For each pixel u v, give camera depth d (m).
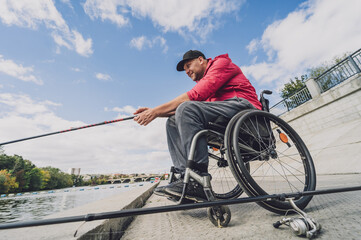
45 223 0.59
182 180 1.14
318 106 7.62
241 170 1.00
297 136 1.41
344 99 6.75
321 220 0.90
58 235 0.70
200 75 1.76
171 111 1.31
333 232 0.73
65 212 1.17
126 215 0.65
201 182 1.00
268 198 0.87
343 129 5.75
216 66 1.38
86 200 12.64
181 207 0.71
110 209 1.19
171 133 1.40
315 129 7.86
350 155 3.68
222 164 1.54
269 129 1.38
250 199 0.84
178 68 1.86
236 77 1.49
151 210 0.68
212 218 0.98
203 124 1.23
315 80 8.38
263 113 1.31
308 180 1.27
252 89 1.50
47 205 10.24
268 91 1.65
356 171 3.00
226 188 3.05
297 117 8.66
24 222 0.59
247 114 1.22
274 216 1.06
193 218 1.26
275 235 0.77
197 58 1.75
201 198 1.05
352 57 6.84
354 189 1.02
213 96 1.55
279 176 4.66
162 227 1.10
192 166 1.05
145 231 1.04
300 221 0.73
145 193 2.71
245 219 1.06
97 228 0.82
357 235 0.68
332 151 4.43
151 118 1.30
